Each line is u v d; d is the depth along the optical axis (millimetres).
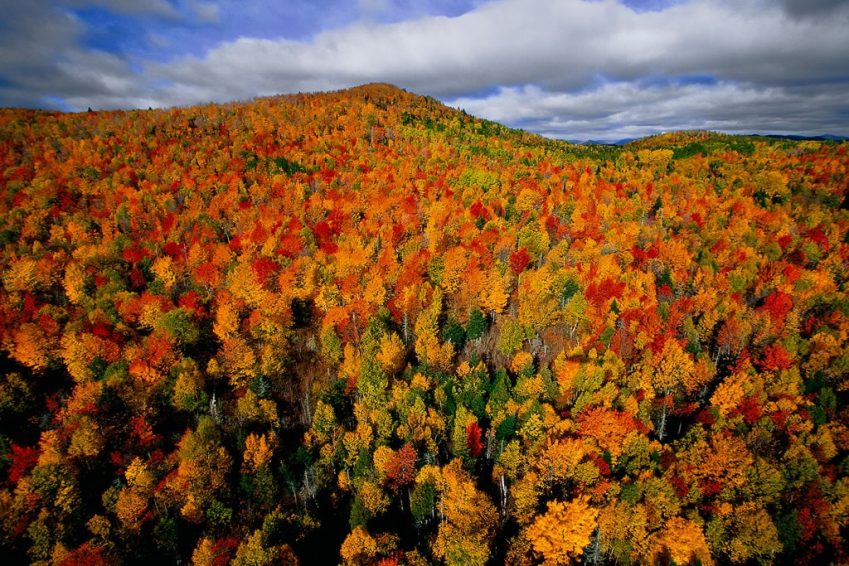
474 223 115875
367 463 52281
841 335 74688
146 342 66688
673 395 67125
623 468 52688
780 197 151125
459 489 45406
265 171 146500
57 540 45500
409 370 65625
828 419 62469
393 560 41031
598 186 159500
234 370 66938
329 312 78875
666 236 116625
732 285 92438
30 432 59281
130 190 121875
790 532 46469
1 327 69312
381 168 160125
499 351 76625
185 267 91062
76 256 91188
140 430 57219
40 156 143875
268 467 53000
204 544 43625
